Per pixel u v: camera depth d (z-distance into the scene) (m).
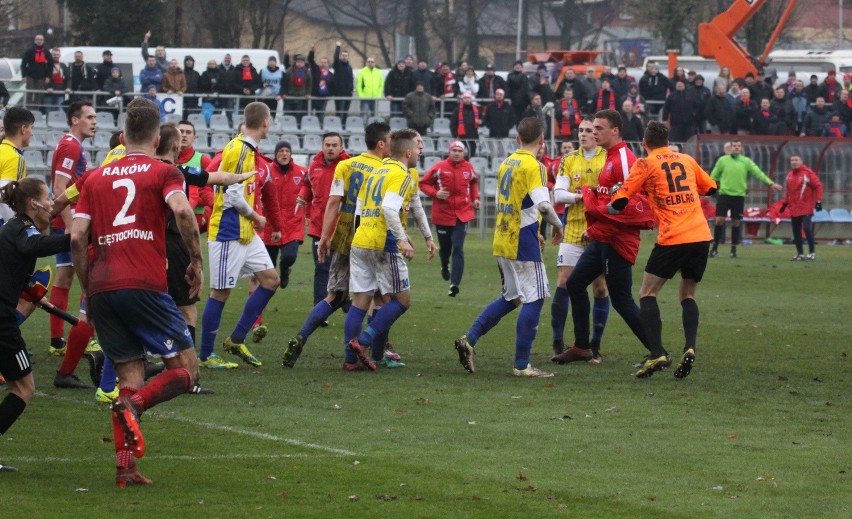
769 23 97.38
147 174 12.54
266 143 57.09
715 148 54.66
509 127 56.97
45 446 14.00
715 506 11.83
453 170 32.09
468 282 35.66
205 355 20.02
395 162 19.55
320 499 11.89
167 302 12.62
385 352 20.88
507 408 16.72
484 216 54.88
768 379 19.53
